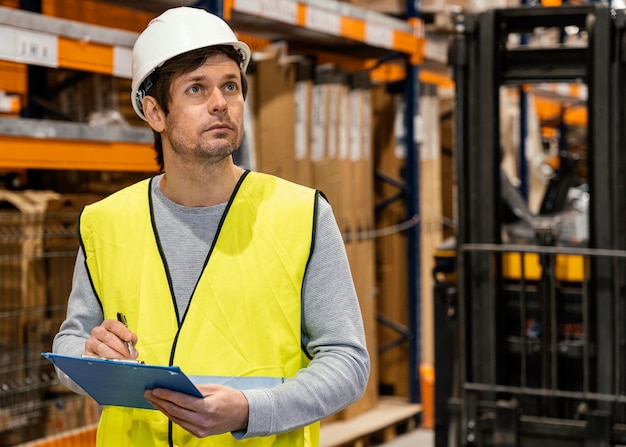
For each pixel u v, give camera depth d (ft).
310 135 18.93
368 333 20.38
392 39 20.07
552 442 13.05
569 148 38.78
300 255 7.14
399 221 21.62
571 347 13.23
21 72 13.98
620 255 12.45
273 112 18.08
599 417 12.69
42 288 13.39
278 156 18.11
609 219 12.93
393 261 21.67
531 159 29.22
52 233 13.38
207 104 6.99
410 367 21.44
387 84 21.72
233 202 7.28
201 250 7.20
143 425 7.26
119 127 13.51
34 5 14.70
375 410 20.65
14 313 12.66
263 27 17.60
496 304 13.71
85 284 7.60
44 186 16.28
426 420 21.44
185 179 7.25
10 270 13.23
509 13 13.47
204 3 14.83
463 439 13.35
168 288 7.17
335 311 7.14
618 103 12.95
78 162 12.97
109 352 6.74
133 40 13.43
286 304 7.11
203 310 7.07
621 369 12.99
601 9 12.89
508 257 14.26
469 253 13.65
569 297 13.43
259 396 6.64
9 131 11.90
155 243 7.27
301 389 6.81
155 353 7.07
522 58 13.65
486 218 13.60
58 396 13.79
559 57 13.47
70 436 13.38
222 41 7.03
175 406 6.39
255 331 7.07
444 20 21.70
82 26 12.65
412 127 21.36
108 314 7.36
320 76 19.11
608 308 12.94
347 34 18.24
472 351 13.67
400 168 21.61
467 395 13.34
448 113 24.43
